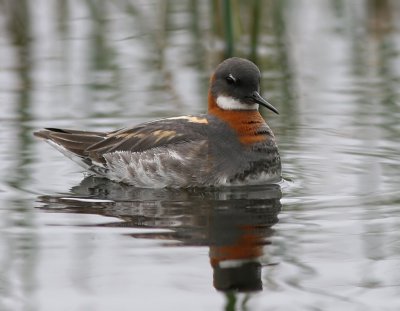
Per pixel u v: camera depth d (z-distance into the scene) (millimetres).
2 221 11750
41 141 15766
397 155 14781
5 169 14328
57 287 9578
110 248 10680
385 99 17875
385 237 11000
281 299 9258
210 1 21328
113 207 12422
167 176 13633
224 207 12344
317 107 17516
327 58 20688
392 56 20734
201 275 9852
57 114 16953
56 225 11570
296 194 12953
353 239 10945
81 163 14484
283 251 10547
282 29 22406
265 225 11516
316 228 11367
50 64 20328
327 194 12922
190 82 19031
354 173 13930
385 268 10016
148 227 11453
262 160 13680
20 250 10648
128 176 13953
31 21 22859
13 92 18438
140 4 23578
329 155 14914
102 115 16844
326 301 9195
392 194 12820
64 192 13234
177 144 13734
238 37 21016
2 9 22547
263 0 22172
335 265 10133
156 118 16562
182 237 11062
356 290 9469
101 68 20031
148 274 9891
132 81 19141
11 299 9297
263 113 17297
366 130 16141
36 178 13938
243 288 9516
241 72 13852
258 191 13234
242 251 10547
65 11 23484
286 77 19500
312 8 23781
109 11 23484
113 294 9406
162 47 21047
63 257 10406
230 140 13750
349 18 23281
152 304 9172
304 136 15945
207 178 13547
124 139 14227
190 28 22281
